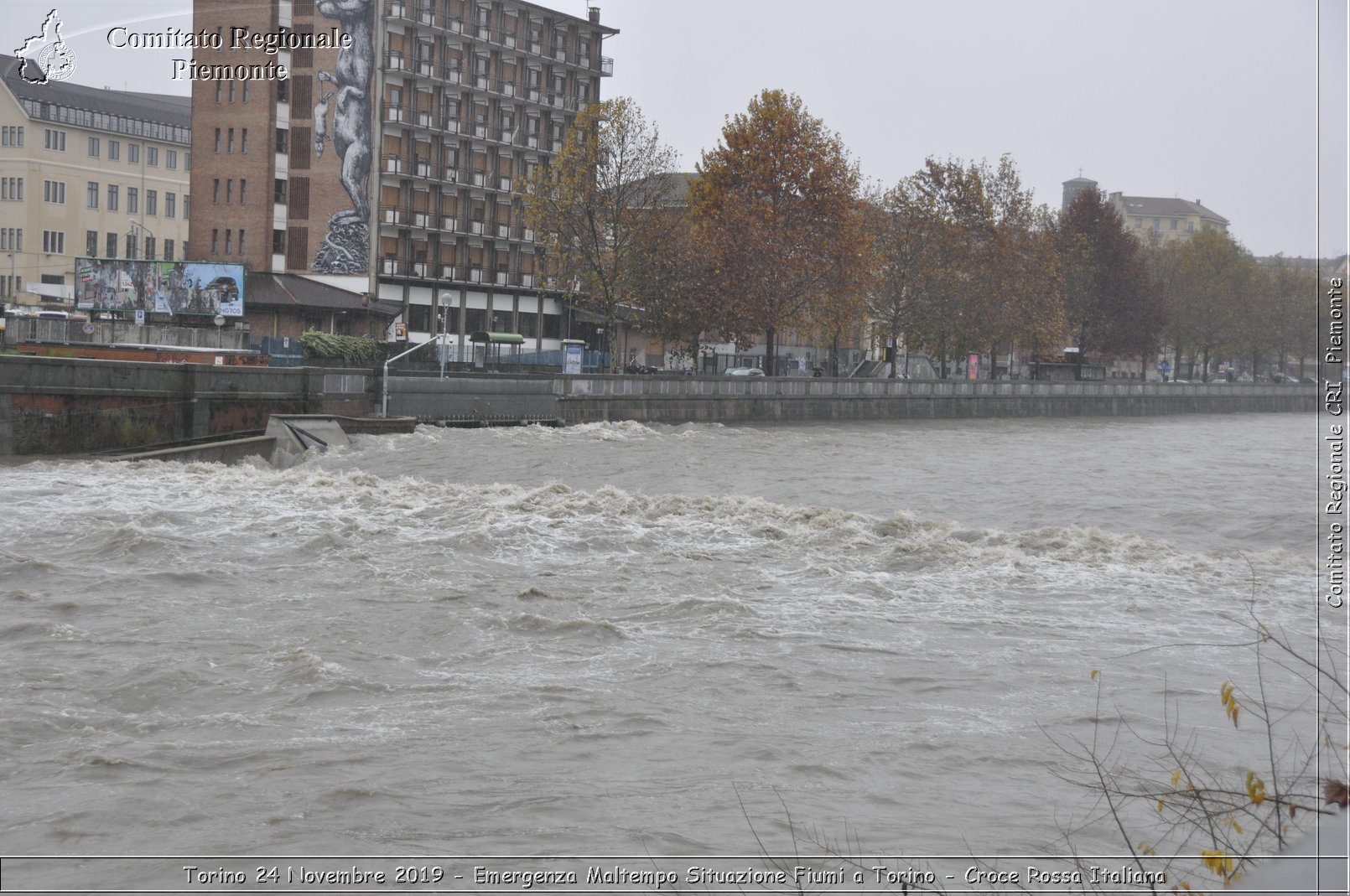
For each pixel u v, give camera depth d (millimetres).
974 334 100438
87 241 121250
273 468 43562
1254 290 141625
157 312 76562
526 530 26594
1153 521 32594
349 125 92125
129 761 11008
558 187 81500
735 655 15695
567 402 63219
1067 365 111438
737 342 81812
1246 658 16219
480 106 101750
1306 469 48812
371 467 43219
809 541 26234
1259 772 10914
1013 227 104438
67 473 35781
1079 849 9047
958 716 13102
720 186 85188
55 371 43000
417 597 19047
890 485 40188
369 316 92062
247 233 91938
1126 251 123750
